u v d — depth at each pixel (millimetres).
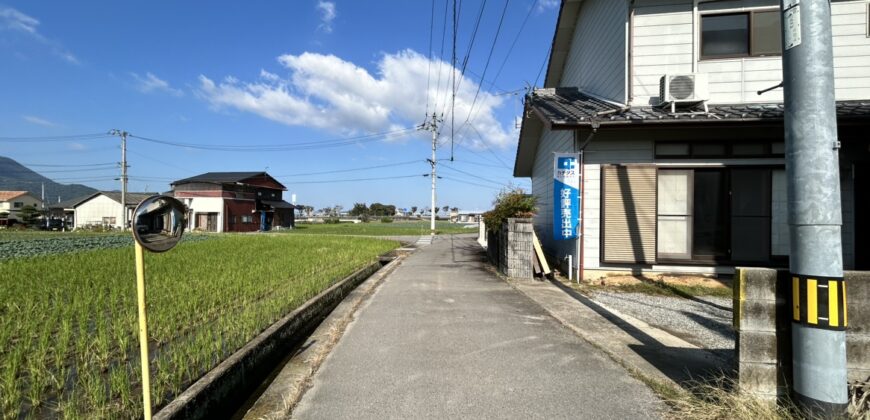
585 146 9539
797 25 3104
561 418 3252
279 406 3443
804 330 3025
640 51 9719
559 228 9445
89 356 4199
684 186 9219
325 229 48969
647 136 9328
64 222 51375
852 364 3109
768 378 3240
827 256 2980
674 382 3848
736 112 8500
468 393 3705
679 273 9203
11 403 3158
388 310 6859
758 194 9016
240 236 27750
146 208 2992
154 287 7285
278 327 5469
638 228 9234
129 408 3213
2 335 4375
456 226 60594
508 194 12125
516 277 10266
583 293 8328
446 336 5391
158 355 4262
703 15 9562
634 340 5176
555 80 16172
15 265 9805
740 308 3301
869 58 9227
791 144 3133
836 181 3016
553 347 4934
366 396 3662
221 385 3844
